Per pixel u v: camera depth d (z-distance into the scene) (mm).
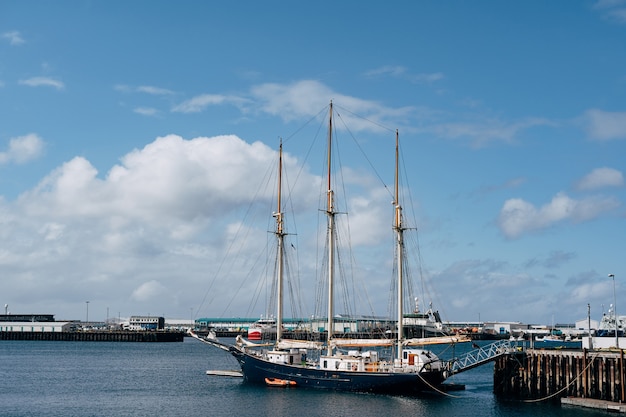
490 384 133500
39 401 109875
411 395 104750
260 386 120312
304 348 122312
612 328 163250
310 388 113062
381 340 112438
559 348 104875
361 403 99188
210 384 130500
